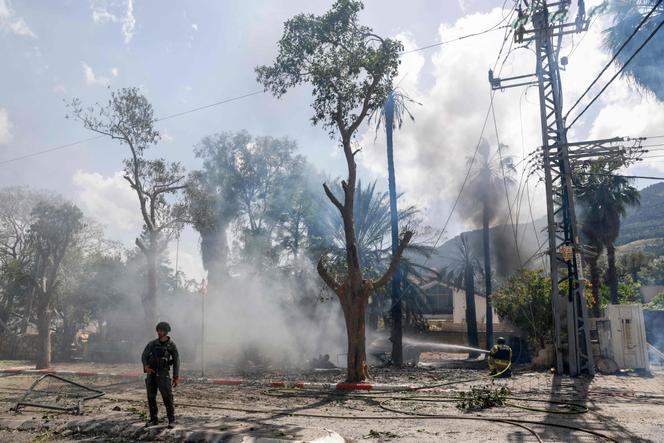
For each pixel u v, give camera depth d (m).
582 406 11.23
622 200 36.41
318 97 18.34
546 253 20.55
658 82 21.03
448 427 8.95
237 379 19.33
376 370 23.81
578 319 19.44
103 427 8.97
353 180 18.12
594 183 36.59
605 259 56.28
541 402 11.96
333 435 7.82
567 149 20.02
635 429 8.52
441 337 46.34
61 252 27.03
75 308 40.56
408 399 12.98
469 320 43.88
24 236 39.59
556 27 19.50
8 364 30.42
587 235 36.84
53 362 32.66
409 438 8.02
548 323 25.33
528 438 7.92
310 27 18.16
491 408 11.16
